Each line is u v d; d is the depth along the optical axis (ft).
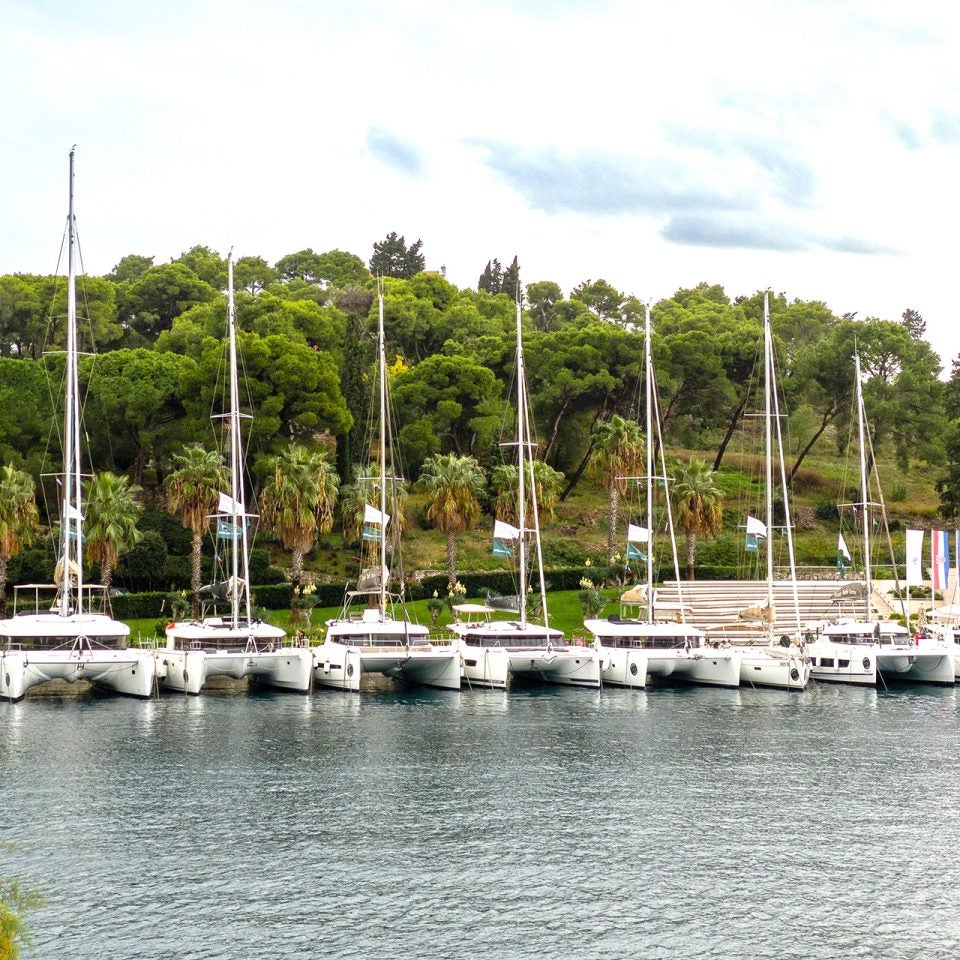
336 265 588.91
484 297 508.94
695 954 102.63
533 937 105.60
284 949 102.47
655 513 319.06
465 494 289.12
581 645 245.45
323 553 323.16
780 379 372.79
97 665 212.84
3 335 420.36
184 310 475.72
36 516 273.75
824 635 249.96
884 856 126.82
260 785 152.76
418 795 148.77
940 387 365.20
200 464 272.72
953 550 330.34
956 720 200.44
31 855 124.57
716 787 153.89
